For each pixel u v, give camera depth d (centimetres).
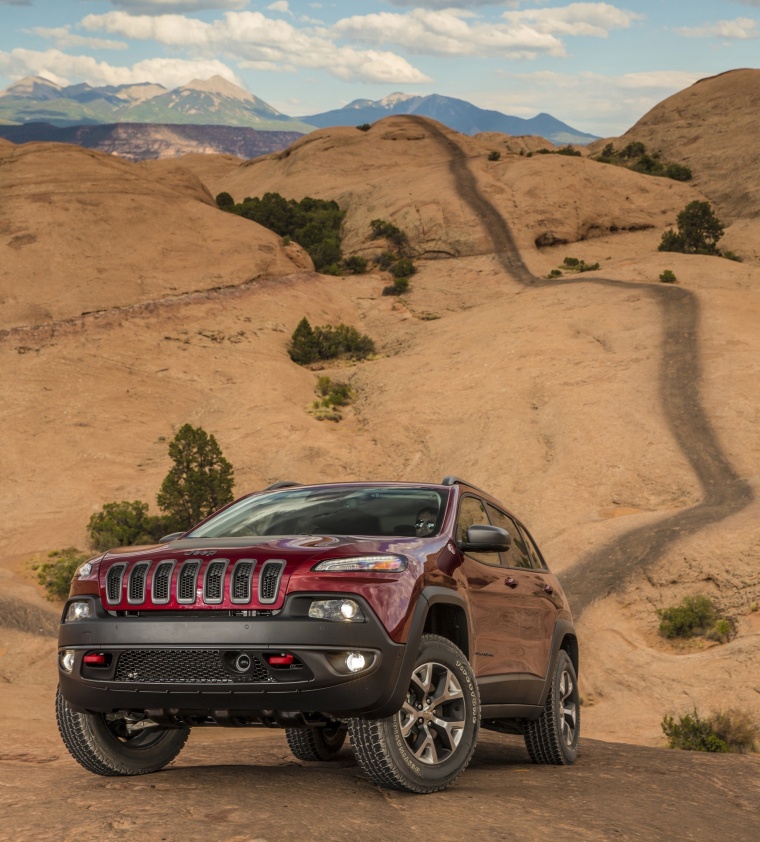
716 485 4828
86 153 10319
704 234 11188
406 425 6350
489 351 7394
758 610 3388
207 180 19612
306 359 8194
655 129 16462
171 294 8606
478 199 12038
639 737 2500
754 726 2336
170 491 5209
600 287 8794
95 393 7131
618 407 5894
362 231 12175
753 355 6462
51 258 8688
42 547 5191
